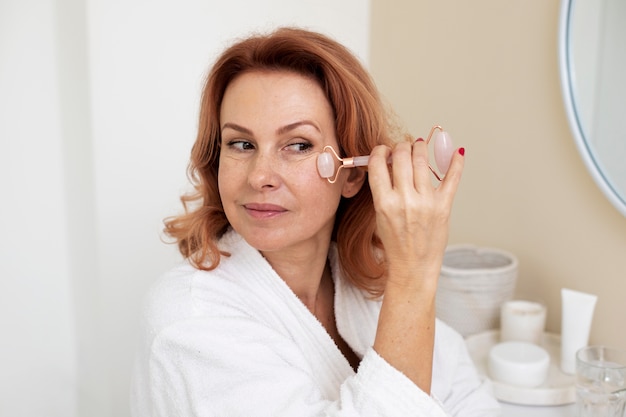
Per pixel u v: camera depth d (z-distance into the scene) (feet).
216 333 2.39
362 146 2.67
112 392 4.72
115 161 4.39
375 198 2.25
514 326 4.02
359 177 2.75
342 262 3.05
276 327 2.66
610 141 3.59
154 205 4.60
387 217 2.23
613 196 3.61
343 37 5.36
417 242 2.23
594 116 3.66
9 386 4.64
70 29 4.29
